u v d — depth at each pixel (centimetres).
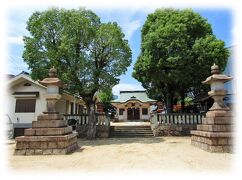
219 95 941
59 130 880
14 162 716
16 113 1711
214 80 951
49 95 951
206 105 1734
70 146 930
